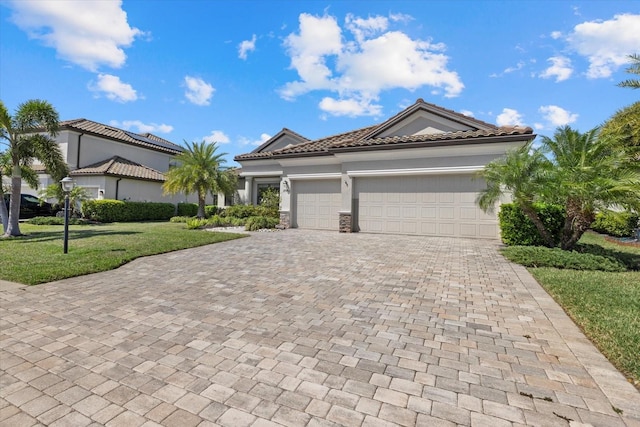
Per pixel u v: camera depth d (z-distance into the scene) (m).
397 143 13.35
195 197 30.34
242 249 10.19
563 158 8.87
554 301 5.09
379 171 14.18
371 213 14.66
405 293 5.54
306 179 16.62
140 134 32.62
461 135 12.56
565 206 9.05
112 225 18.70
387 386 2.79
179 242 11.01
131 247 9.84
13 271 6.69
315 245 11.01
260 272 7.07
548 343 3.61
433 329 4.01
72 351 3.45
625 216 8.00
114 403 2.57
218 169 22.31
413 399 2.60
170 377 2.94
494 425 2.30
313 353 3.39
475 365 3.14
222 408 2.50
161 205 25.31
